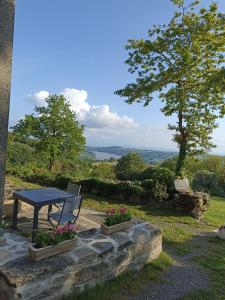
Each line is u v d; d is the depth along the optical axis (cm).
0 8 554
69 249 450
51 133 2094
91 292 434
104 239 511
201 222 1076
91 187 1323
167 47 1261
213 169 2898
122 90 1362
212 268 614
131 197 1215
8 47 572
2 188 596
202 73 1241
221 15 1231
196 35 1237
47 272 384
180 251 703
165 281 523
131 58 1330
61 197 570
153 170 1686
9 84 582
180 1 1252
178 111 1329
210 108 1288
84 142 2189
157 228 620
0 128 576
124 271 514
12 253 428
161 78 1270
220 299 484
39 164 2250
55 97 2084
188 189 1222
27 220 666
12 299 354
